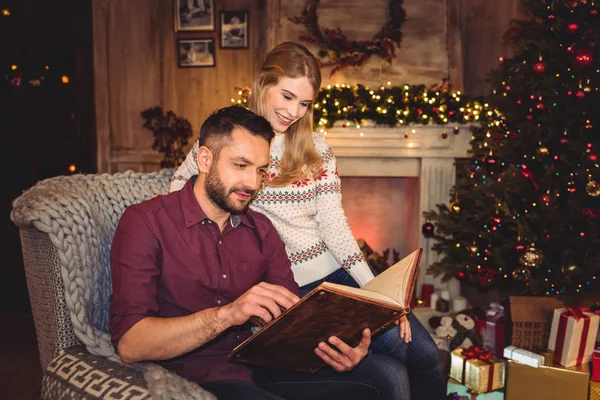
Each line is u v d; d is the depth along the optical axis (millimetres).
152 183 1714
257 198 1804
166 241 1353
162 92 4395
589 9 2783
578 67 2721
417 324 1803
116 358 1235
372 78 3812
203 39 4371
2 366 3000
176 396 1052
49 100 4207
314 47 3812
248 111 1344
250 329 1525
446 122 3531
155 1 4332
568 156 2857
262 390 1293
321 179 1872
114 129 4355
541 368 2229
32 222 1261
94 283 1355
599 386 2160
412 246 3936
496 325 2830
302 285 1863
